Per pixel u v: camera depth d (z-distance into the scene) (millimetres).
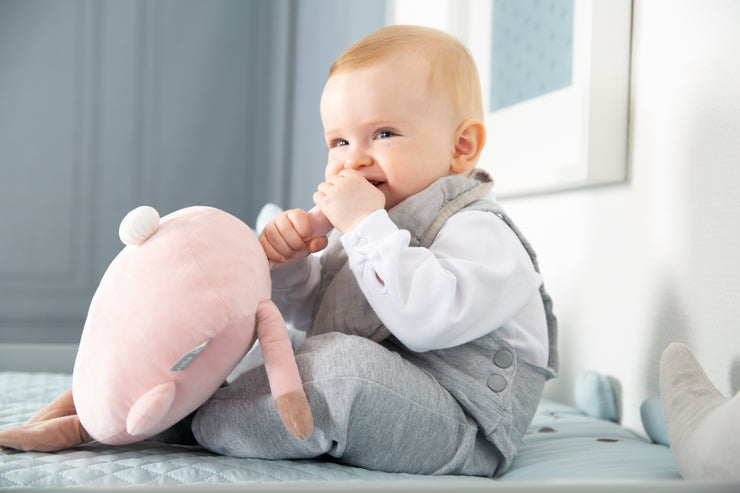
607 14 1041
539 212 1290
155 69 2506
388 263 727
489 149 1414
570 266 1181
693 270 891
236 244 674
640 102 1017
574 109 1126
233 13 2574
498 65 1396
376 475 658
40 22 2412
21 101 2393
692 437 638
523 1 1306
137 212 670
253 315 653
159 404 606
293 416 624
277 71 2543
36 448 675
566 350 1187
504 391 773
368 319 815
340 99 876
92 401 637
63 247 2406
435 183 861
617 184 1062
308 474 630
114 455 661
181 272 634
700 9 902
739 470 551
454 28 1541
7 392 1081
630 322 1018
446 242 801
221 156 2551
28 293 2383
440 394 734
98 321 647
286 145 2494
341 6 2158
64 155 2418
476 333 752
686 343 896
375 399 663
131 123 2479
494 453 773
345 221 776
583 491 478
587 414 1069
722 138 852
